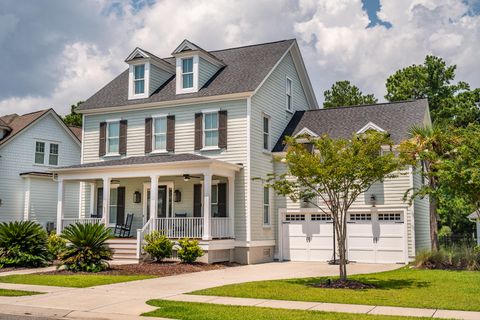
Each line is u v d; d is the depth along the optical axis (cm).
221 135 2450
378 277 1727
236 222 2388
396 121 2569
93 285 1501
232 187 2367
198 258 2164
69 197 3409
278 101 2739
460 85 4328
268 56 2722
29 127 3256
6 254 2003
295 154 1524
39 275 1733
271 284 1504
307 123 2794
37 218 3191
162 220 2292
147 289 1420
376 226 2409
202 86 2588
